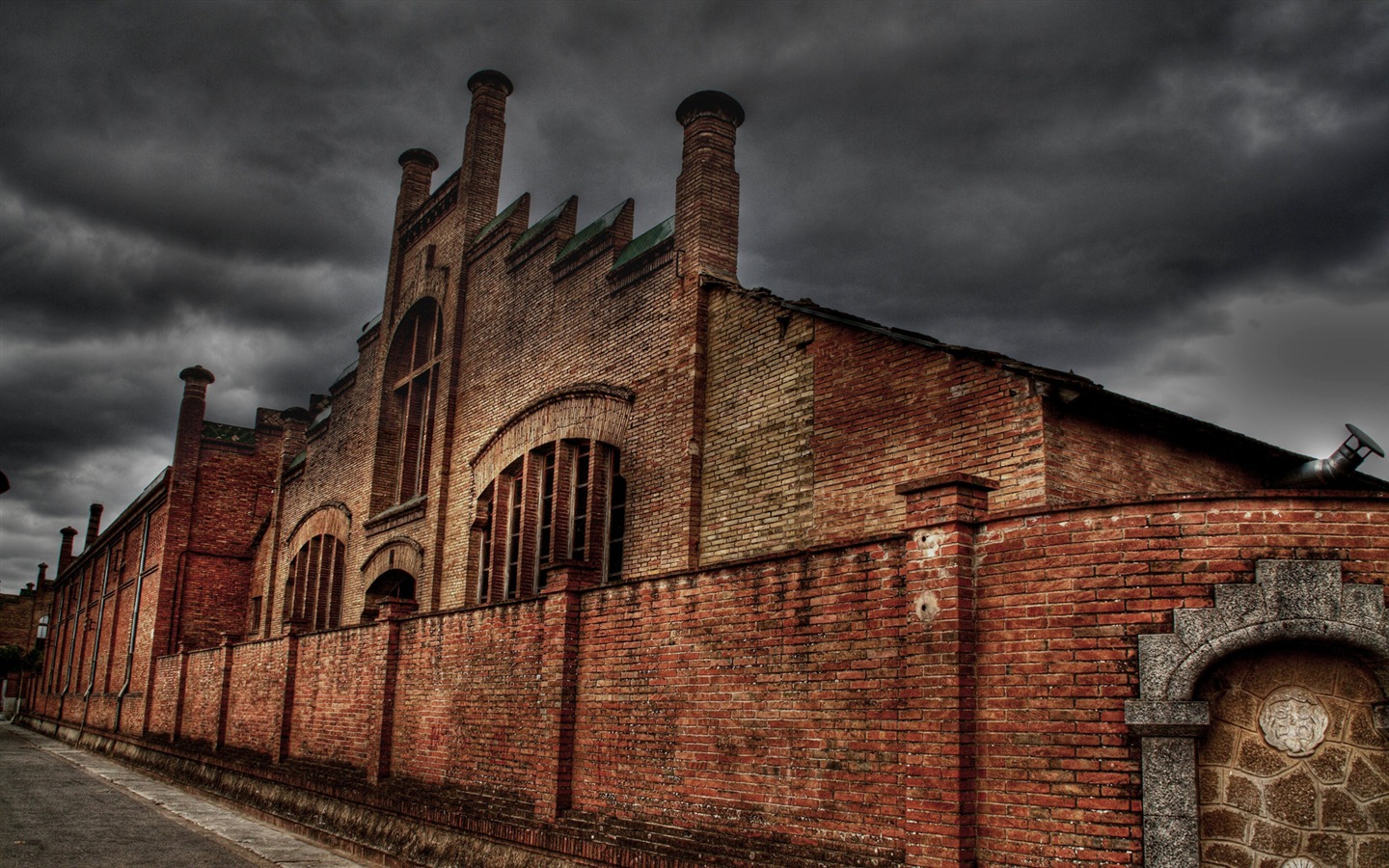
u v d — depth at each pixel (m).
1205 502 6.17
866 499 10.52
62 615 47.41
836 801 7.53
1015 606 6.65
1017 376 9.34
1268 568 5.96
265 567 28.66
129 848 13.55
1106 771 6.07
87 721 35.22
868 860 7.15
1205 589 6.05
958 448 9.74
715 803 8.59
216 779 20.19
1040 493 8.95
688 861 8.40
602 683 10.26
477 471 17.50
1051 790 6.24
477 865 11.08
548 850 10.12
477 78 20.88
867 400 10.76
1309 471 11.47
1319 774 5.80
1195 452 10.82
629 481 13.62
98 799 19.22
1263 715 5.94
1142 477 10.03
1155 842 5.82
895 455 10.33
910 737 6.89
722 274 13.30
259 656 20.09
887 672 7.34
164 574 29.53
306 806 15.83
